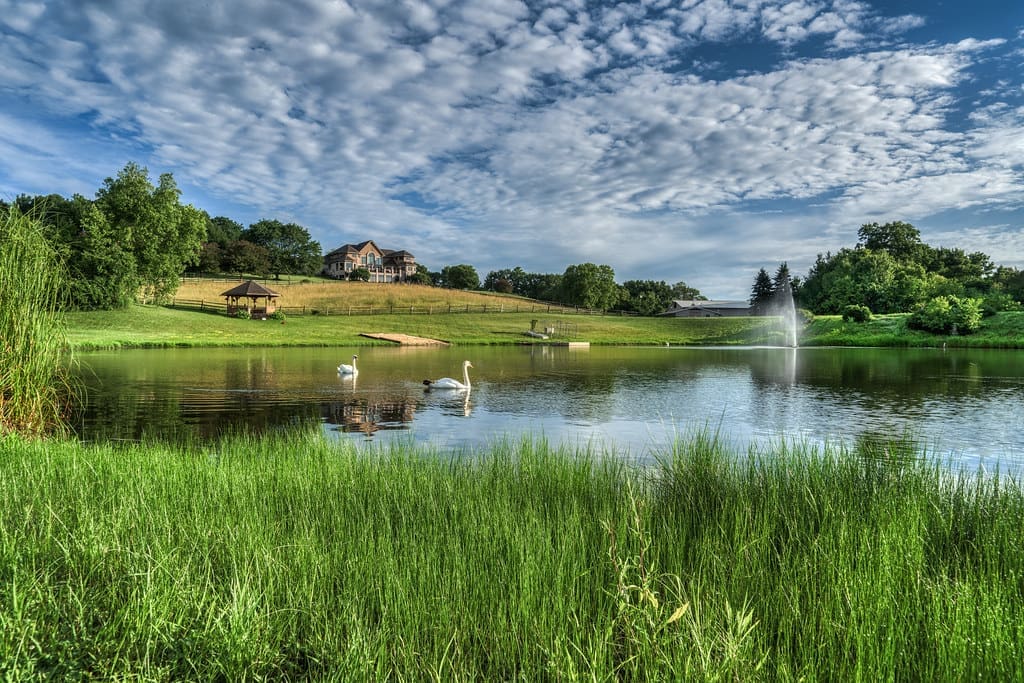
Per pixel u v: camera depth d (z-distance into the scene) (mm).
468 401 19000
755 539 4605
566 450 10742
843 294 94750
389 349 48906
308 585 3924
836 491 6258
